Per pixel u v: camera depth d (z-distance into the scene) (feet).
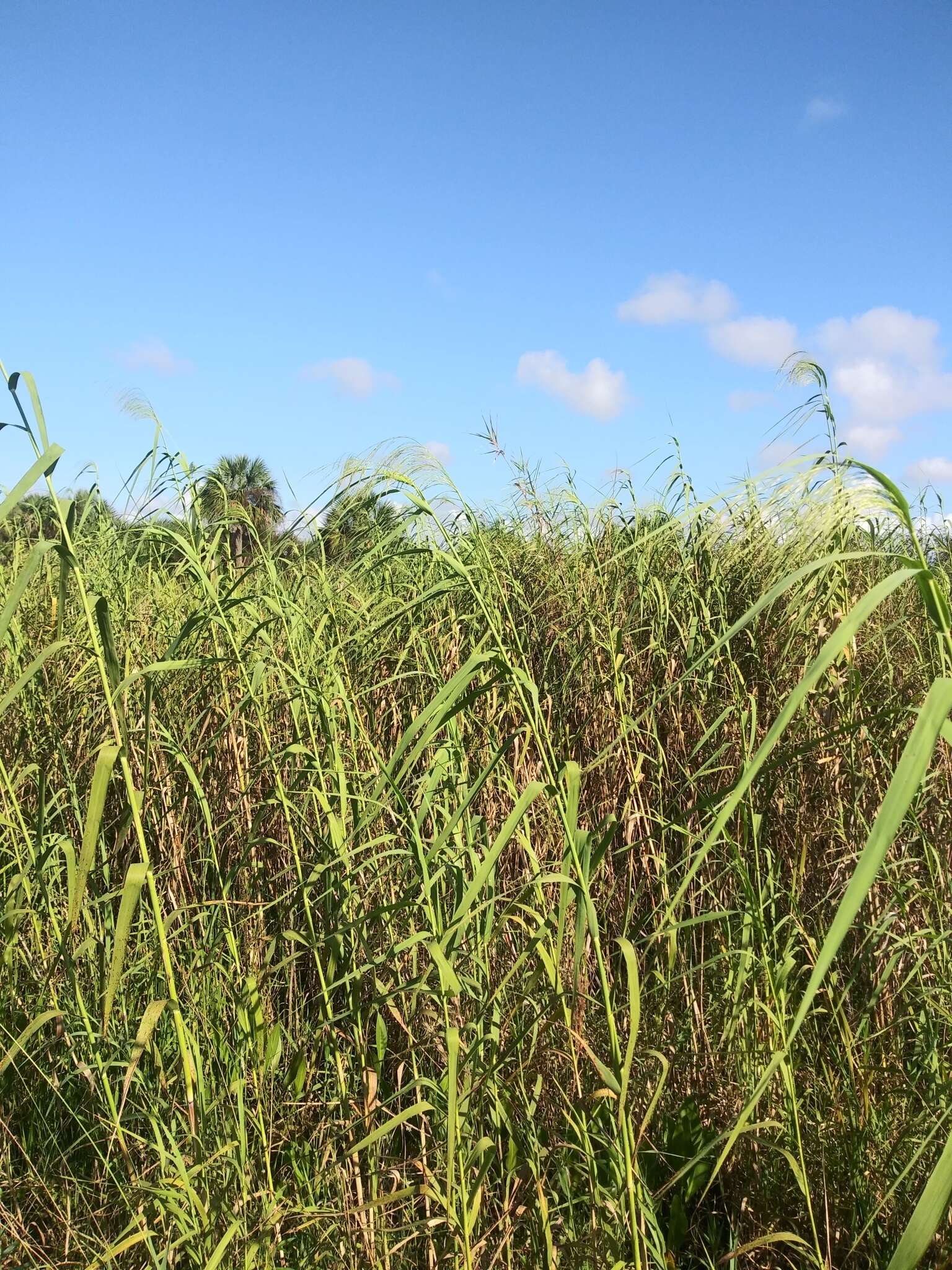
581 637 15.08
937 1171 3.72
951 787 11.19
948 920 9.79
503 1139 9.39
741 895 11.23
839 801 11.75
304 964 12.28
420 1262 8.84
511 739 7.45
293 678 11.85
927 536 19.93
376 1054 9.94
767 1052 9.79
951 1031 9.51
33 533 15.98
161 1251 8.60
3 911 9.63
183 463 12.21
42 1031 10.60
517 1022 9.29
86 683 13.75
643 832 12.95
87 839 6.25
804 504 9.72
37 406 6.72
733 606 13.96
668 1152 9.94
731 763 13.01
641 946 12.42
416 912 11.02
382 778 8.10
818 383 11.21
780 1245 9.02
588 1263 7.91
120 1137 8.41
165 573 16.40
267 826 12.55
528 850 9.76
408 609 8.23
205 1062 9.91
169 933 10.57
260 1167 9.37
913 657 13.20
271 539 13.93
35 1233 9.76
